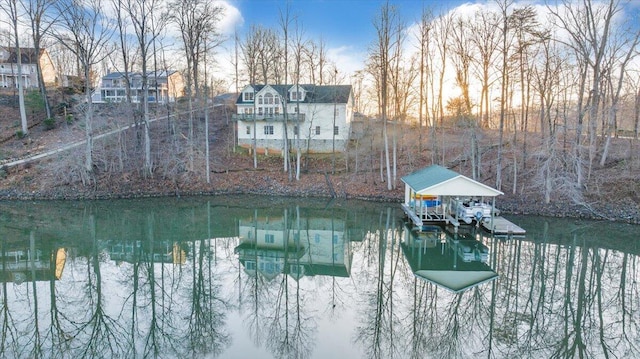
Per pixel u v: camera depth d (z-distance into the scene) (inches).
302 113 1551.4
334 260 738.8
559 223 888.9
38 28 1521.9
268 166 1421.0
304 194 1243.8
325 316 504.4
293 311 519.8
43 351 411.5
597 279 631.2
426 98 1508.4
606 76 1048.8
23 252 751.1
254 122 1393.9
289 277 656.4
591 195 951.6
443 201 935.7
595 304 544.4
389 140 1526.8
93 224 946.1
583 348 427.8
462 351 418.9
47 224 933.8
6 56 2260.1
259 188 1280.8
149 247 806.5
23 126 1430.9
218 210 1100.5
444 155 1338.6
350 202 1175.0
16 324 473.7
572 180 949.2
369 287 607.8
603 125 1176.2
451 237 843.4
